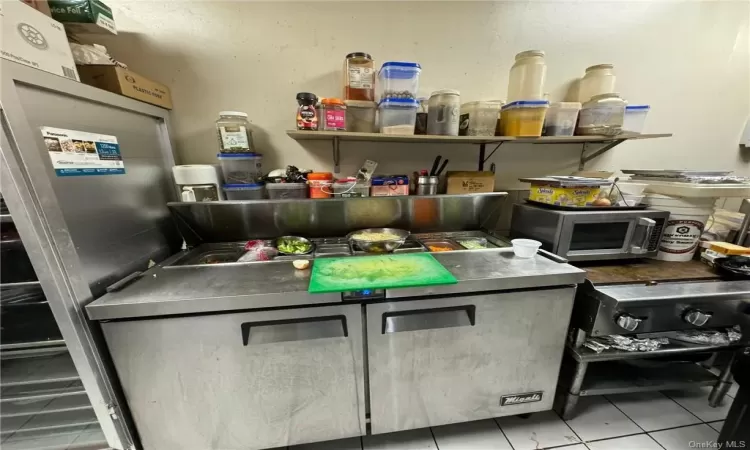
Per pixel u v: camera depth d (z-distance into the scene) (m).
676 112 1.63
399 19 1.36
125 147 1.03
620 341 1.09
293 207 1.28
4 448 0.99
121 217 0.99
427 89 1.45
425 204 1.37
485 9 1.39
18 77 0.66
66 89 0.78
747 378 0.96
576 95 1.54
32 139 0.70
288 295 0.86
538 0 1.41
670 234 1.26
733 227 1.43
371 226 1.43
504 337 1.03
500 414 1.15
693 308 1.01
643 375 1.28
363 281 0.92
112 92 0.97
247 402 0.95
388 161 1.53
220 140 1.21
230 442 1.00
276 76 1.35
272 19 1.29
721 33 1.54
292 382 0.96
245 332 0.87
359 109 1.22
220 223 1.29
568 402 1.20
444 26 1.39
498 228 1.70
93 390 0.84
